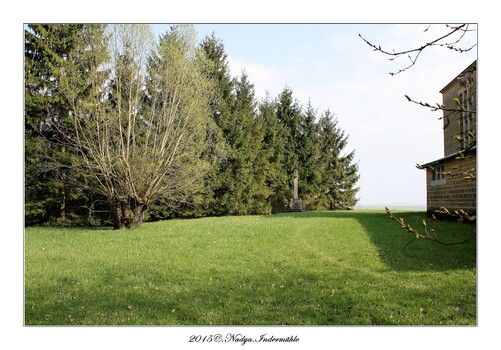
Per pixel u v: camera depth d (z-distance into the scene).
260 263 11.94
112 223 25.92
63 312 8.08
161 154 20.23
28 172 23.36
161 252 13.62
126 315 7.87
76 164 22.52
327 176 42.50
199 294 9.10
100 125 20.56
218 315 7.77
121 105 21.64
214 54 34.75
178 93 21.34
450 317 7.41
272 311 7.98
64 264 12.06
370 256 12.49
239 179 34.84
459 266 10.82
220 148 31.95
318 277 10.36
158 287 9.68
